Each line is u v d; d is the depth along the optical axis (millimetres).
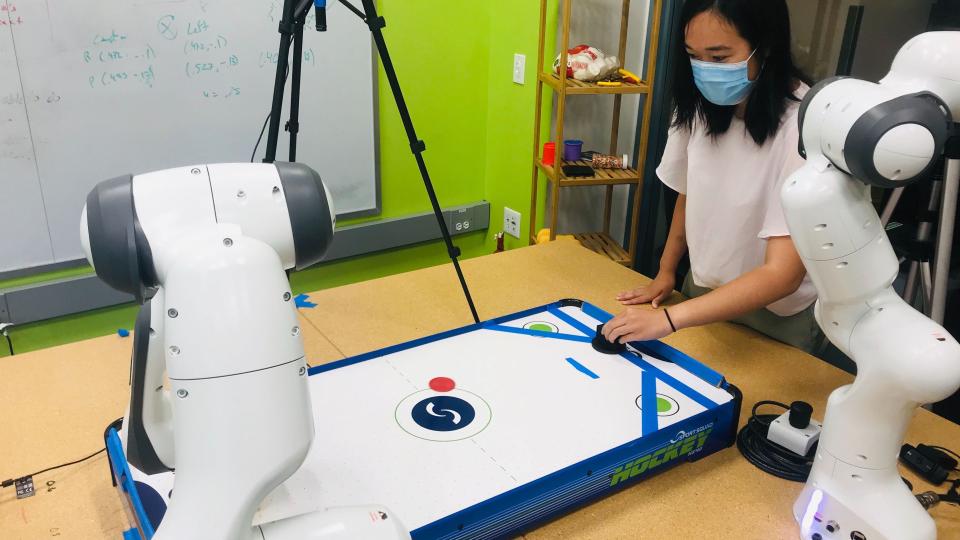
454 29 2807
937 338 768
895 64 780
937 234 1612
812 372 1330
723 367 1344
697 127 1442
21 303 2166
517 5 2719
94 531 905
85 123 2164
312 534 618
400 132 2832
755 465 1075
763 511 974
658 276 1672
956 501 982
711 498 1001
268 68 2441
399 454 964
